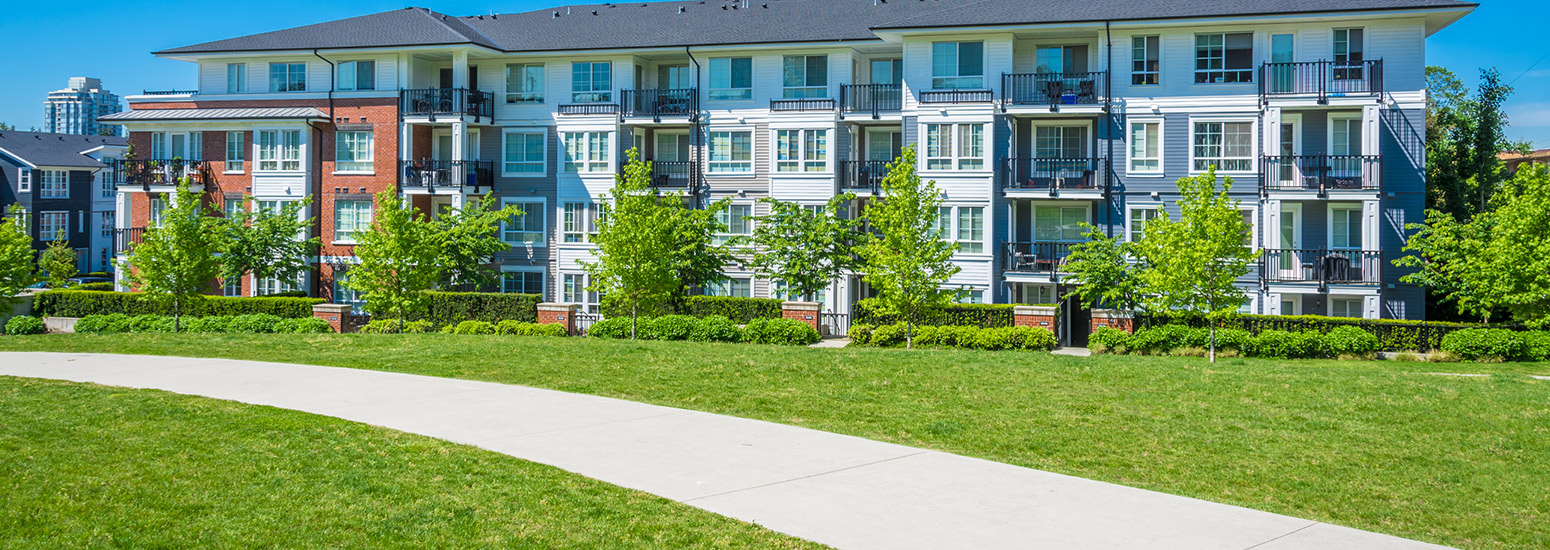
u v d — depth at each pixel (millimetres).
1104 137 36719
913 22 37562
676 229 35125
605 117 41906
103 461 13227
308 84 44000
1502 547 11188
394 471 12891
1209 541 10500
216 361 22422
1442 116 48875
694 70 42062
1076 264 32094
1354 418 16609
